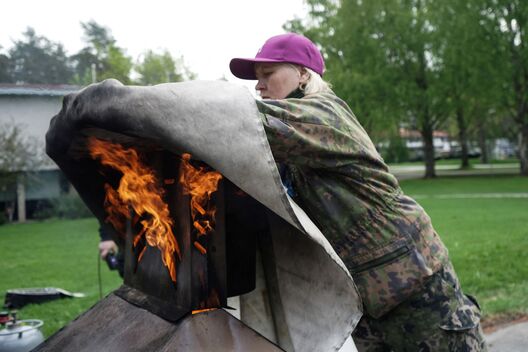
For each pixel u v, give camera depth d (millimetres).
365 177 1648
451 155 60219
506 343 3615
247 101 1325
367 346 1912
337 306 1565
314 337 1645
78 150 1747
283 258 1785
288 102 1499
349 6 26266
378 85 25359
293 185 1722
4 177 10555
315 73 1837
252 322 1931
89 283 6668
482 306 4320
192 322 1427
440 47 24719
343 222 1650
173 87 1309
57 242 10859
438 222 10180
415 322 1741
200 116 1284
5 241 11133
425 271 1687
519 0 22078
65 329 1761
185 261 1476
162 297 1574
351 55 26469
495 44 23047
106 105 1341
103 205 2014
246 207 1745
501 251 6660
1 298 5965
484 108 28062
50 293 5426
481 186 20328
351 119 1663
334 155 1548
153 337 1449
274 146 1435
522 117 24844
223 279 1537
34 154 6770
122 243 2084
